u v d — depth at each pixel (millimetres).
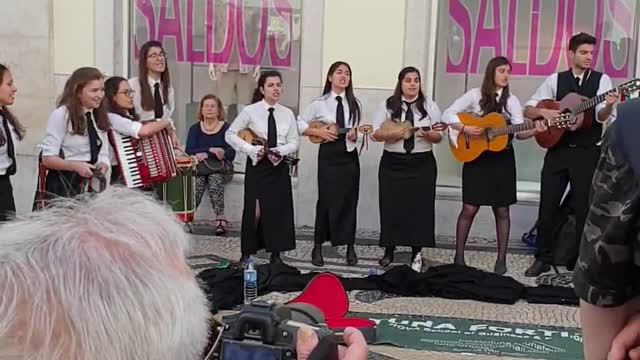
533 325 4559
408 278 5168
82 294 901
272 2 7008
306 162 6859
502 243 5648
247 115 5555
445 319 4641
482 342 4227
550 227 5547
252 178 5578
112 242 953
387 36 6645
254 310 1213
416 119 5633
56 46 7125
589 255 1366
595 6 6520
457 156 5562
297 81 7043
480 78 6734
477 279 5148
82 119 4887
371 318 4625
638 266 1331
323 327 1277
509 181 5539
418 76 5621
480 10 6684
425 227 5691
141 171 5102
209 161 6719
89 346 893
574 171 5363
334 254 6266
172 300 948
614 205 1309
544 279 5523
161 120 5348
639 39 6438
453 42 6738
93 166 4918
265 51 7082
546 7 6605
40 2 7078
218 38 7168
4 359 895
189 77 7273
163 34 7230
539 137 5449
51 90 7141
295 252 6301
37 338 893
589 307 1409
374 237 6723
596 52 6551
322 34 6758
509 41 6676
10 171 4953
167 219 1044
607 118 5203
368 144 6695
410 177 5668
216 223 6977
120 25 7148
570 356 4031
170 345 936
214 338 1225
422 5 6578
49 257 923
